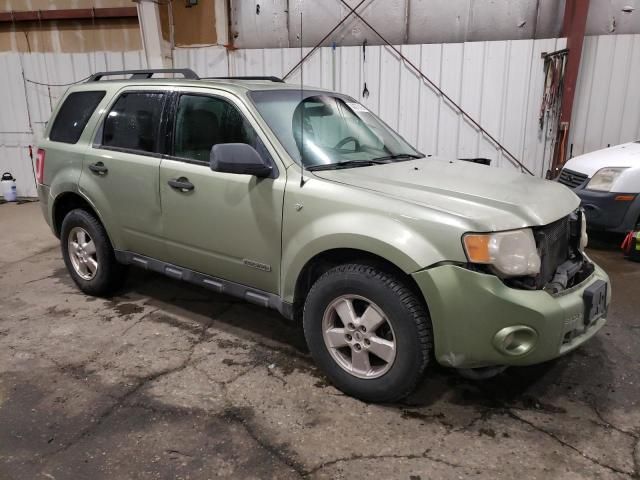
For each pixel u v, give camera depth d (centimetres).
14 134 877
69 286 480
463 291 251
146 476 238
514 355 255
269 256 316
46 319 407
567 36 663
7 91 862
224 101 343
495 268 251
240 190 321
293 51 754
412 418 280
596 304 281
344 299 290
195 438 264
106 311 421
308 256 294
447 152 730
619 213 528
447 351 263
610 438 263
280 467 243
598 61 669
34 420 279
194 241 354
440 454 252
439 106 716
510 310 249
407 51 708
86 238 440
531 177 339
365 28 732
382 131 405
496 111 698
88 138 420
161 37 784
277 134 321
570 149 703
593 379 319
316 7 741
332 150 339
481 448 256
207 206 339
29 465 245
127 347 361
